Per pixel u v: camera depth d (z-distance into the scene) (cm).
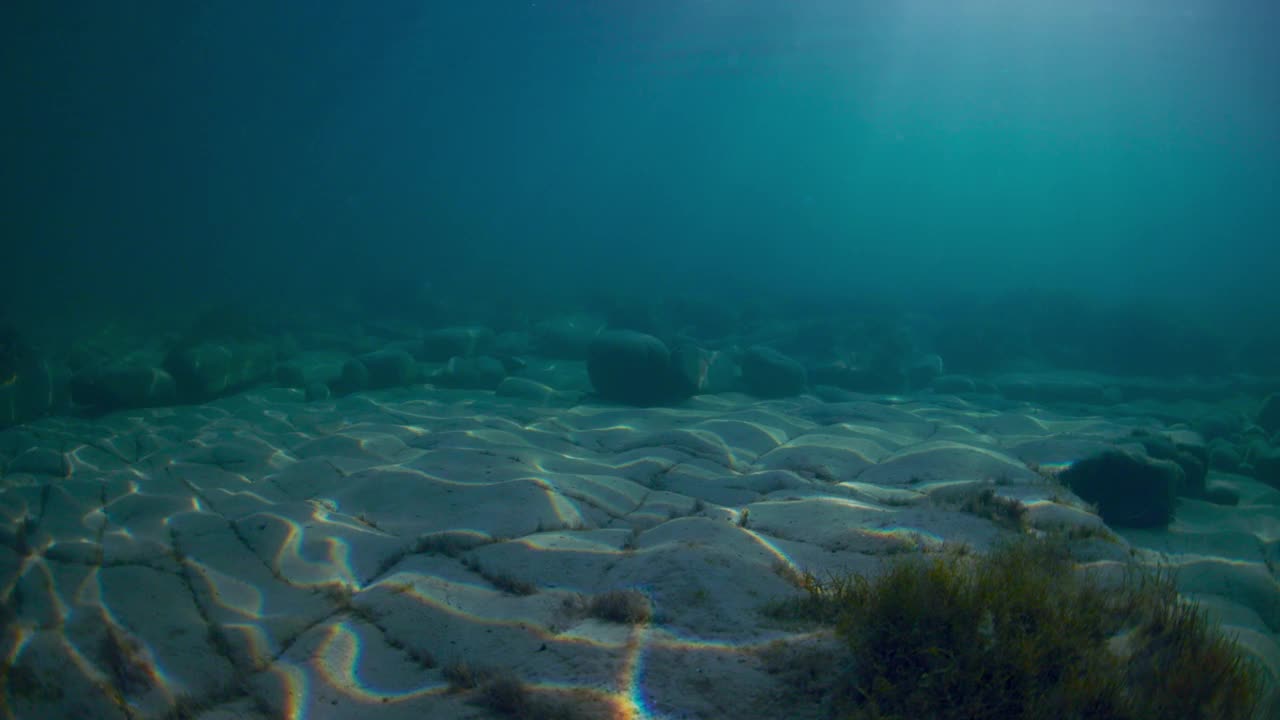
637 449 709
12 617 343
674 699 235
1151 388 1324
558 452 713
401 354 1210
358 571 397
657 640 275
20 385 896
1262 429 964
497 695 248
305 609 350
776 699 232
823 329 1641
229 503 534
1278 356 1622
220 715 270
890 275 4184
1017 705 212
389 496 532
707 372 1100
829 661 247
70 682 294
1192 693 216
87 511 506
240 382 1145
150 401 1008
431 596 347
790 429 823
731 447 720
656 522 471
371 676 282
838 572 346
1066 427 845
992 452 645
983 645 231
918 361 1400
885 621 245
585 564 375
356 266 3753
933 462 613
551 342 1611
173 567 409
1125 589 296
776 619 287
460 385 1228
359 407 1003
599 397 1078
